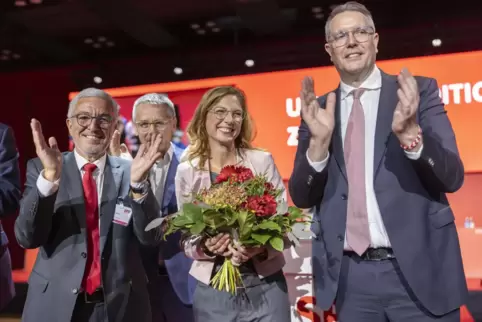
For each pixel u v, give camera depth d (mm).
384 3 5258
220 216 1691
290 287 2172
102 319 1765
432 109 1649
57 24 5676
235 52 6008
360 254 1641
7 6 5203
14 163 2127
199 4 5215
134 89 6203
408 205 1617
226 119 1987
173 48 6367
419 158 1526
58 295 1721
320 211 1746
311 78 1672
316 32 5816
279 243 1663
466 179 4961
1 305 2211
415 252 1586
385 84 1731
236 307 1821
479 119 4777
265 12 5402
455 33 5266
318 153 1674
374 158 1661
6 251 2266
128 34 6000
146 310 1868
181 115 5969
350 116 1733
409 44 5406
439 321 1577
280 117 5461
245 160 2047
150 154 1759
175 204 2283
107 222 1801
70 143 6148
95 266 1774
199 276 1861
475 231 3742
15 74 6703
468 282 3186
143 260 2268
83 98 1849
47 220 1704
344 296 1693
